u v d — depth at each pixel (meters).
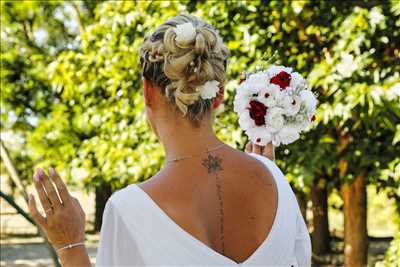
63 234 1.67
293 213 1.77
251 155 1.88
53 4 11.26
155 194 1.63
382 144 6.09
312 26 6.14
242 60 5.99
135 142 6.95
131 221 1.61
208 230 1.63
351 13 5.81
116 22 6.78
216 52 1.73
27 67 10.41
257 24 6.30
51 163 8.38
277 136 2.01
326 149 5.84
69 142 8.48
